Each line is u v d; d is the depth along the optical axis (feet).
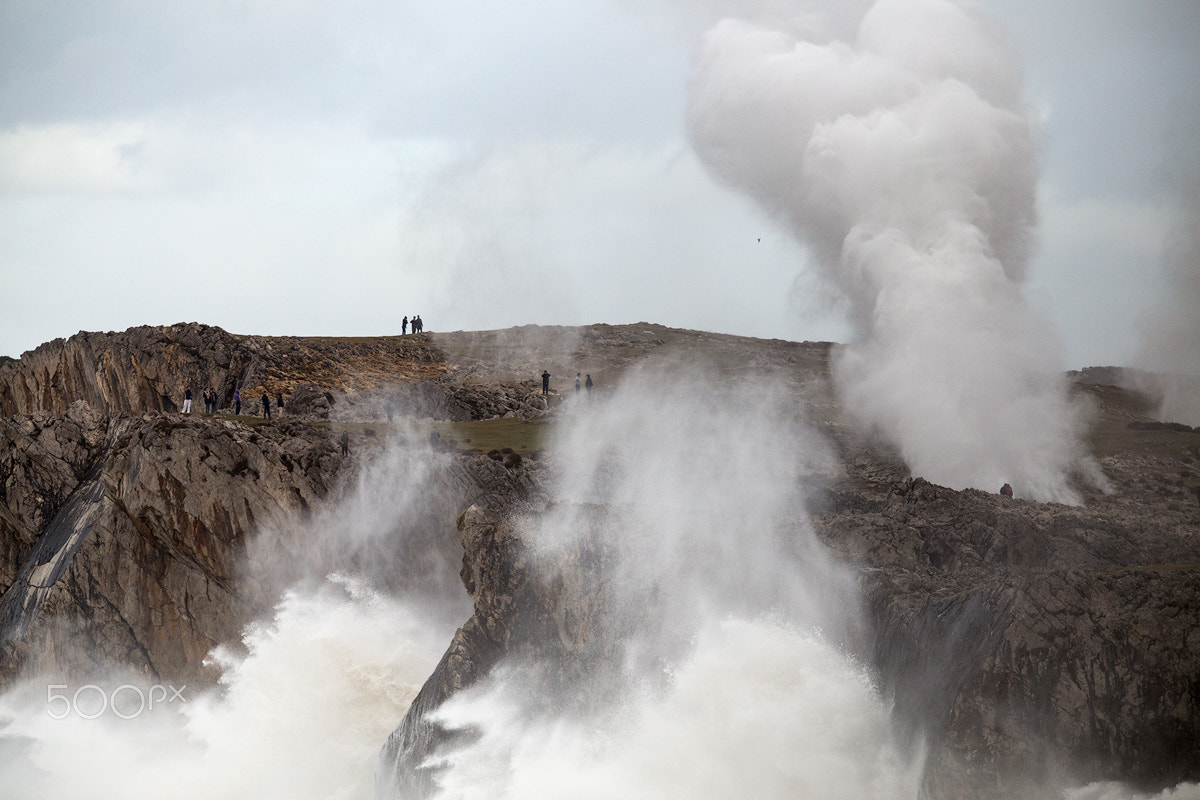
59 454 201.67
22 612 174.81
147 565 172.14
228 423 178.19
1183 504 182.91
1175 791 88.43
